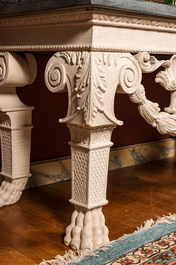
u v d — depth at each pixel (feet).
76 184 5.30
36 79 7.81
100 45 4.59
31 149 7.93
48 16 4.89
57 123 8.27
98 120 4.88
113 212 6.66
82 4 4.28
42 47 5.16
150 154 10.12
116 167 9.29
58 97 8.20
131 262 4.87
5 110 6.20
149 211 6.74
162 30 5.32
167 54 5.75
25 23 5.31
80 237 5.26
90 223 5.28
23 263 4.94
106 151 5.24
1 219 6.28
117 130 9.39
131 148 9.68
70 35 4.79
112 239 5.63
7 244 5.43
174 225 6.02
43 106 7.98
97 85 4.68
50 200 7.16
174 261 4.91
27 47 5.37
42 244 5.46
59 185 8.02
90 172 5.08
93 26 4.50
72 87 4.90
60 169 8.32
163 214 6.61
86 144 5.05
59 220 6.28
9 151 6.56
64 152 8.47
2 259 5.03
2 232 5.81
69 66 4.89
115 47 4.76
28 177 7.32
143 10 4.75
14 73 5.71
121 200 7.25
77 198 5.32
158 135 10.41
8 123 6.43
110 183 8.23
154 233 5.72
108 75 4.79
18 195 6.91
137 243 5.39
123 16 4.71
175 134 5.94
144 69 5.20
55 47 4.98
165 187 8.04
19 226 6.03
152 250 5.19
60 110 8.28
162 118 5.67
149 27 5.10
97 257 4.99
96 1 4.23
